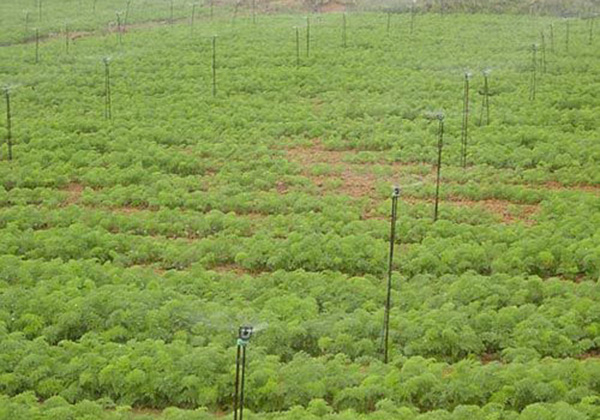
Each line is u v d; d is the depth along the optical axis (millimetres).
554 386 22000
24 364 23047
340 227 32406
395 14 73062
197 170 39531
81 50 61156
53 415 20891
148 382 22672
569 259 29625
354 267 29859
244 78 52594
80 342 24375
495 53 57750
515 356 23938
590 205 34156
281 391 22188
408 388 22031
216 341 24469
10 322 25547
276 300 26516
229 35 64688
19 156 40594
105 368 22750
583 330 25312
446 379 22547
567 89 49562
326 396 22359
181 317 25547
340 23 68375
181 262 30484
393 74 53031
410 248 30609
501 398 21875
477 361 23719
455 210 33906
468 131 43094
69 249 30828
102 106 48531
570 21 68250
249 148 41719
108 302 26156
